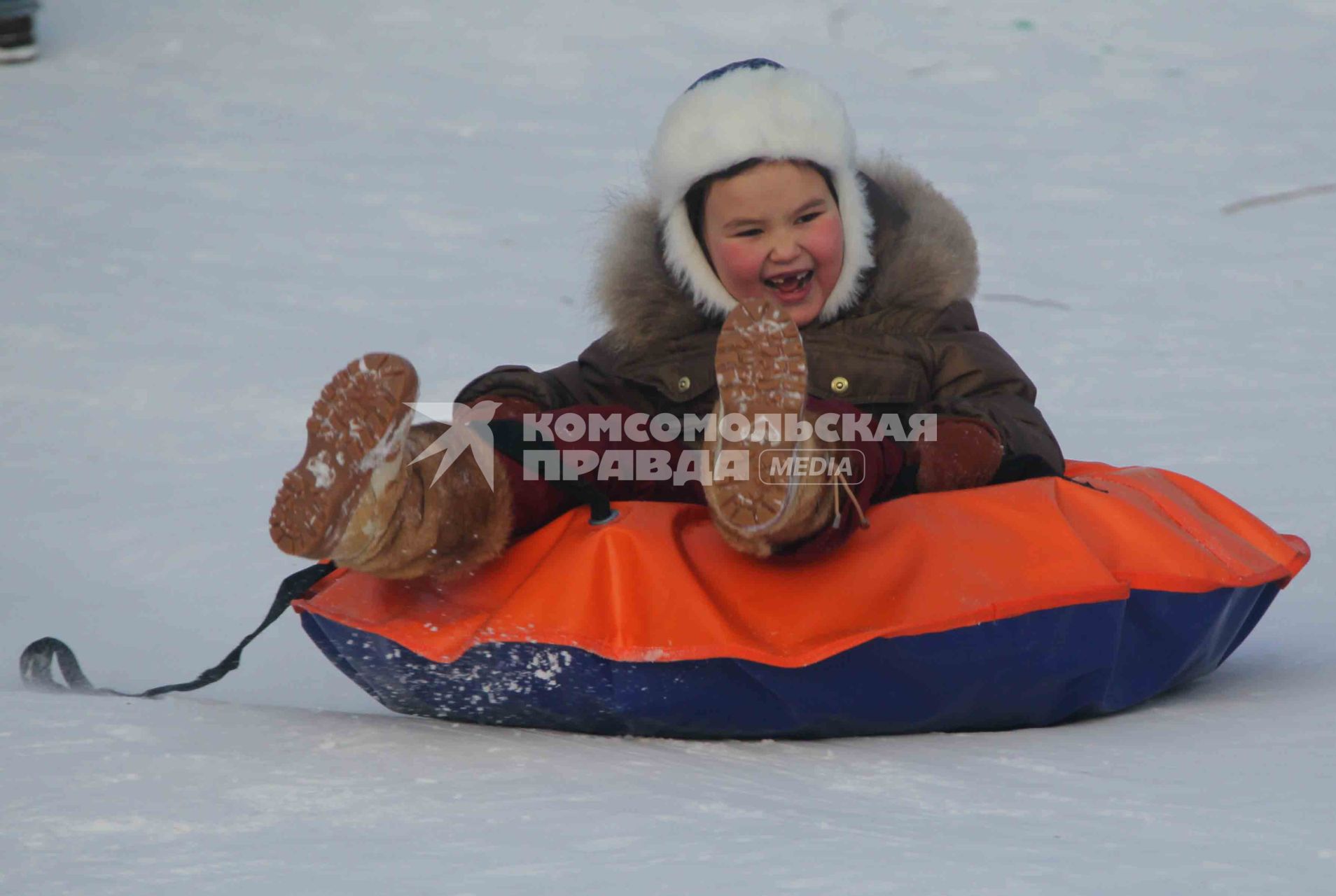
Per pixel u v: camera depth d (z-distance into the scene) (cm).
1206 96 5234
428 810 806
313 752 933
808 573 962
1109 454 2044
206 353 2684
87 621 1455
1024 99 5231
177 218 3750
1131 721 1028
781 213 1162
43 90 5075
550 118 5006
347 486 875
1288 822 756
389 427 873
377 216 3850
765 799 823
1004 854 709
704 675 943
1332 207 3916
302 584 1078
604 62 5706
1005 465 1103
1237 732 967
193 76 5322
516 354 2722
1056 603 962
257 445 2197
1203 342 2770
